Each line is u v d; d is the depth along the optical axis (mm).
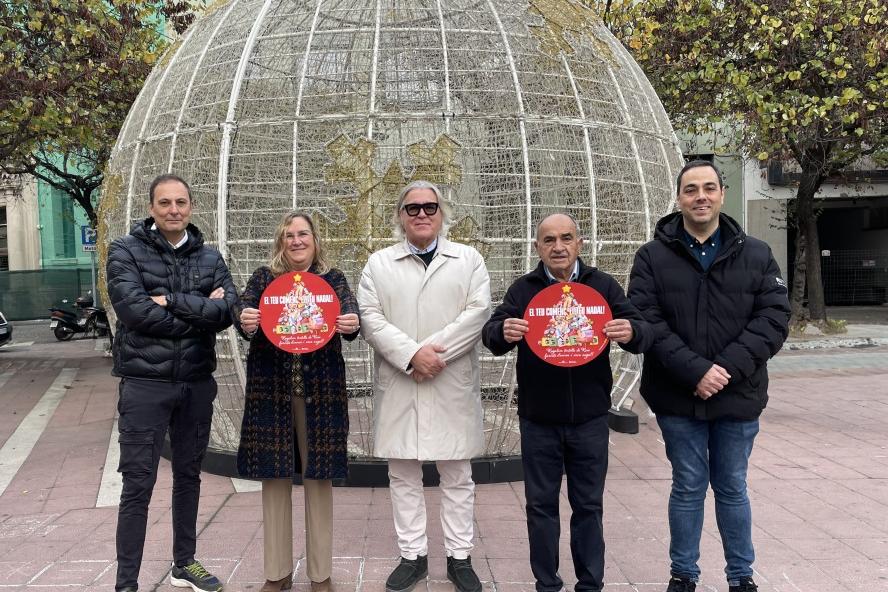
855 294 22891
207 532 4188
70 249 25141
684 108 11117
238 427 5395
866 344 13633
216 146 5023
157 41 11289
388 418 3455
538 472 3158
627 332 2992
